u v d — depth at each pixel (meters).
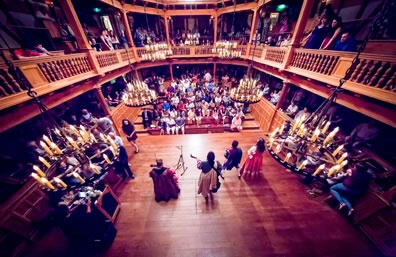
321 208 4.38
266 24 9.91
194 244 3.68
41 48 5.29
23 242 3.76
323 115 2.65
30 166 4.68
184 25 15.19
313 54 5.20
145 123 9.55
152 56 8.92
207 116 10.16
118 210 4.38
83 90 6.25
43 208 4.19
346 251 3.51
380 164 4.16
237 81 14.70
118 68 8.65
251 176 5.21
